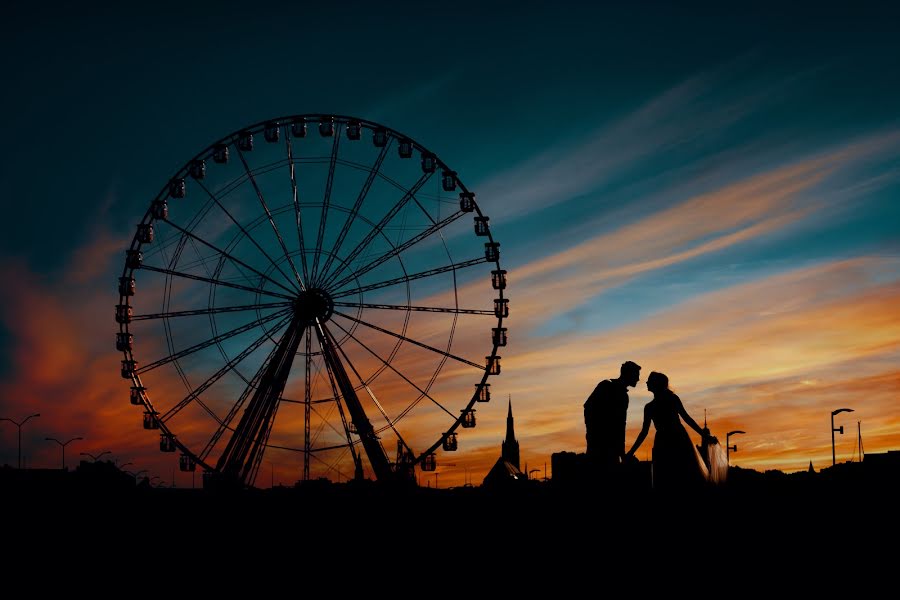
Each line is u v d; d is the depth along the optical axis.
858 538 20.52
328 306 57.22
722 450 24.03
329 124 58.38
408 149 59.03
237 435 55.72
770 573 18.38
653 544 20.77
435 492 50.00
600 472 24.19
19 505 44.25
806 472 49.84
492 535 26.83
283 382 56.06
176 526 37.59
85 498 47.88
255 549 30.48
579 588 19.42
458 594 20.55
